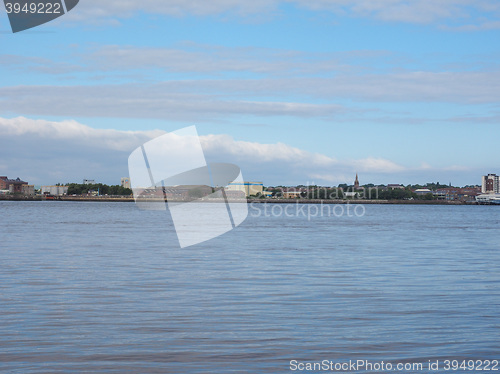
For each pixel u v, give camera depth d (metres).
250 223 98.00
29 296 22.02
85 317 18.39
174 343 15.44
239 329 16.97
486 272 30.31
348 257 38.38
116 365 13.58
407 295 22.81
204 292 23.34
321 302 21.23
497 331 16.88
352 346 15.30
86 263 33.31
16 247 44.03
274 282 26.28
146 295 22.52
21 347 14.91
